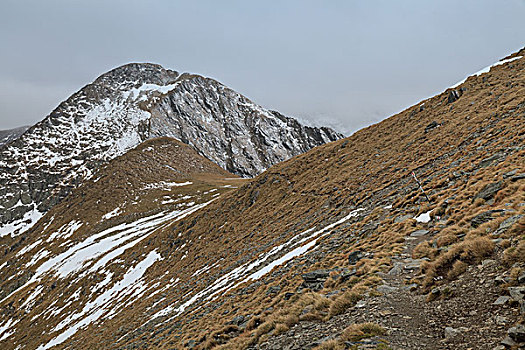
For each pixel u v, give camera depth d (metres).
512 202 13.97
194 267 52.31
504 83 46.75
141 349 25.88
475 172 22.34
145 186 158.12
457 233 14.05
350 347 8.48
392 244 17.44
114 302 58.91
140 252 76.69
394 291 11.90
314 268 20.23
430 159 34.81
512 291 8.10
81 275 80.00
